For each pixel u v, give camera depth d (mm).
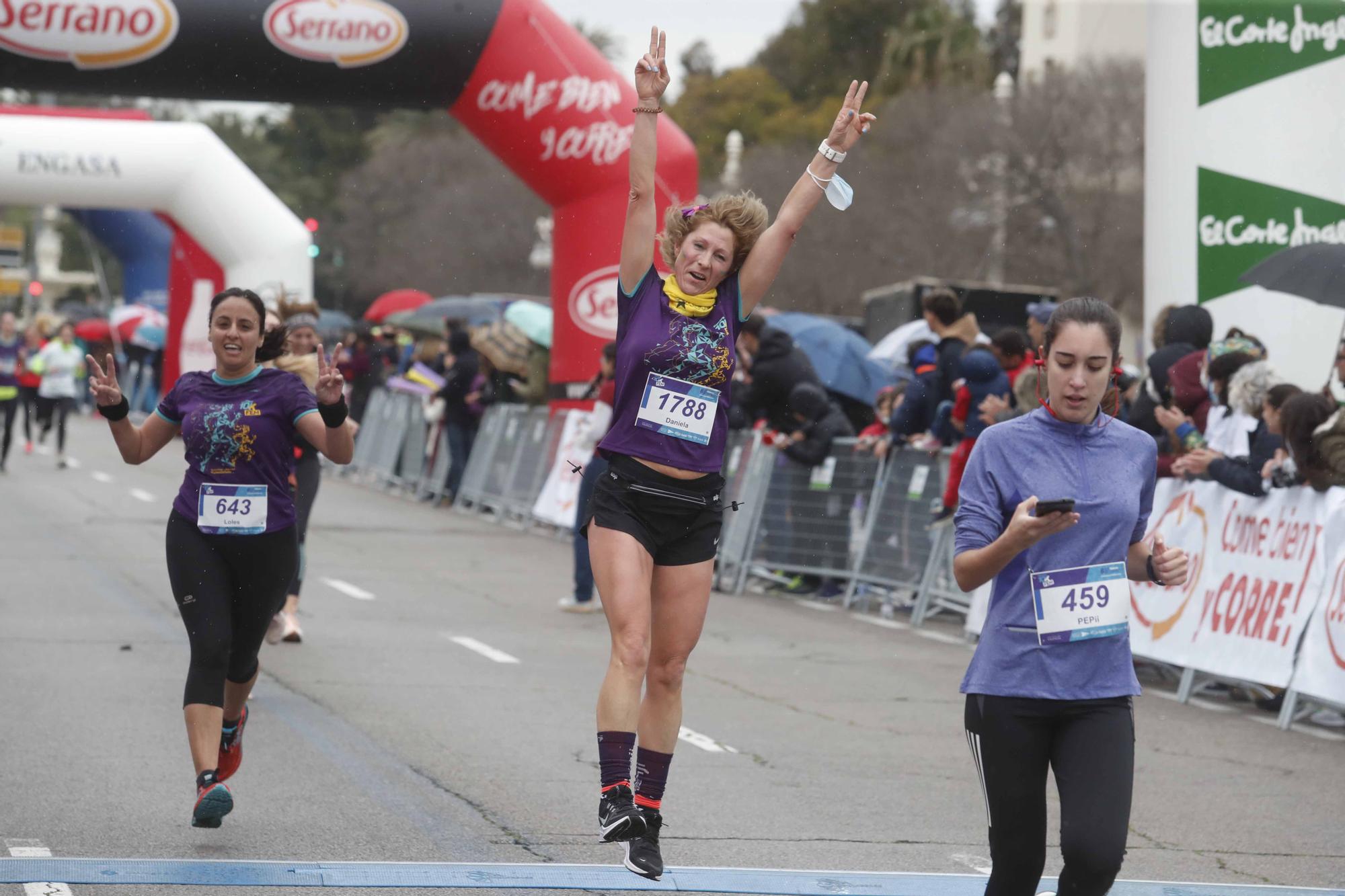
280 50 38188
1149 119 29234
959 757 17812
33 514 41594
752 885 12391
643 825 11141
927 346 29375
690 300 11664
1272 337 27266
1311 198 27344
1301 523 20219
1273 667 20344
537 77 40438
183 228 62281
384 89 39750
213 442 13531
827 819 14742
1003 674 9523
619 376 11781
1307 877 13289
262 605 13805
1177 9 28312
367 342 61344
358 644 24203
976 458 9820
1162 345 27078
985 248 104125
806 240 106938
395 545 39062
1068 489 9609
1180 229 28500
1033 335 25656
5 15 36844
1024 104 102062
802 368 31328
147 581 29938
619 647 11375
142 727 17516
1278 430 20609
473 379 48656
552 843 13508
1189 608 22266
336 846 13180
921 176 103688
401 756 16688
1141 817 15344
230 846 13039
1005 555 9227
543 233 130625
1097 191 102125
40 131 59312
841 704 20938
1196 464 21125
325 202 144625
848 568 30312
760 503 32312
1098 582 9500
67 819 13703
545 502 42844
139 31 37406
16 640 23016
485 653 23766
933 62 124188
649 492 11555
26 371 63000
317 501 49719
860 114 11727
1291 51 27359
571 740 17781
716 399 11656
